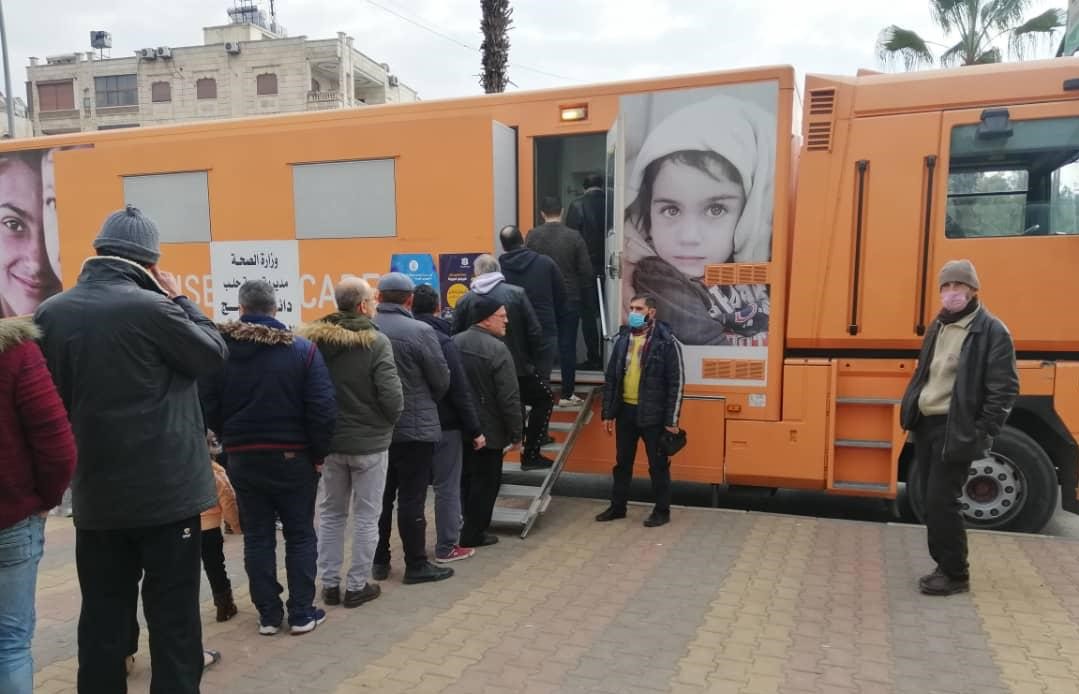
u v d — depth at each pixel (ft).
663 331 17.81
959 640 12.02
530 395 18.13
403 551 16.43
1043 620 12.70
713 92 18.60
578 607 13.58
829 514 20.45
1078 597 13.62
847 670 11.12
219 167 22.77
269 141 22.17
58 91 182.39
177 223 23.36
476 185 20.07
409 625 12.95
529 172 20.88
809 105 17.92
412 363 14.38
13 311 25.35
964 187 17.08
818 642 12.04
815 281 18.02
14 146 24.93
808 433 18.21
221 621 13.28
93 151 24.11
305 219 21.94
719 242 18.71
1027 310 16.66
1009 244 16.71
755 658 11.54
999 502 17.26
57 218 24.64
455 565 15.84
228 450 12.50
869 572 15.03
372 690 10.77
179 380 9.36
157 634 9.35
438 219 20.51
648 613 13.26
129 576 9.53
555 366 21.49
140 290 9.11
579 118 20.11
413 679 11.06
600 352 21.72
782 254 18.29
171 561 9.34
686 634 12.42
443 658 11.71
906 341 17.47
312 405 12.35
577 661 11.53
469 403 15.53
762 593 14.06
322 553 13.94
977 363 13.10
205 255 23.09
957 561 13.71
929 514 13.83
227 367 12.30
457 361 15.47
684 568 15.43
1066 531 18.66
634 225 19.39
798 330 18.21
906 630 12.41
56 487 8.29
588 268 19.99
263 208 22.39
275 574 12.88
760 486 18.92
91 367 8.77
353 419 13.42
